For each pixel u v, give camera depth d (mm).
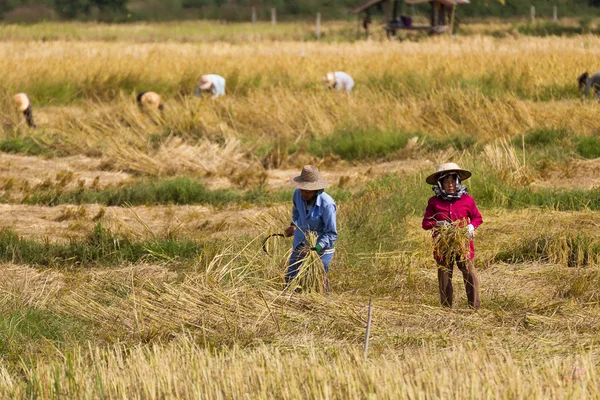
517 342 19984
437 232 23797
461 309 22641
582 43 103812
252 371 16469
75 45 119688
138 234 32375
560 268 27219
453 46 103625
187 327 21625
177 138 51125
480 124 53844
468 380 15219
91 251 30203
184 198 40406
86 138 53250
